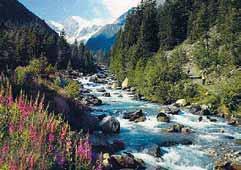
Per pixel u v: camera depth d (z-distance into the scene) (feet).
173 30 341.41
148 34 351.46
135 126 130.93
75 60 492.13
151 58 304.50
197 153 100.22
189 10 363.76
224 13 302.66
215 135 125.18
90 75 420.36
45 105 96.53
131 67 327.67
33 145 45.57
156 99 212.43
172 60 269.44
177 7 359.87
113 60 482.28
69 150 50.88
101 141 96.48
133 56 336.49
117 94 233.76
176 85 223.10
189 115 165.48
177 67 243.81
